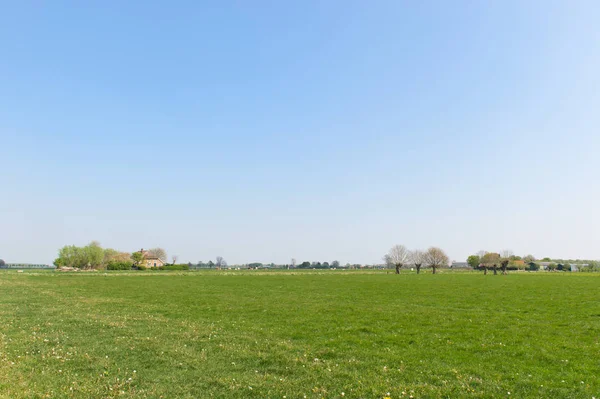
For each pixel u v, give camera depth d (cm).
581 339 2105
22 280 7488
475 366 1599
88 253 16250
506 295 4544
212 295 4691
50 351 1742
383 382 1390
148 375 1441
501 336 2189
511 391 1305
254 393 1276
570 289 5347
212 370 1515
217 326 2517
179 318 2850
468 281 7650
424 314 3048
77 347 1836
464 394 1277
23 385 1286
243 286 6281
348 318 2866
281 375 1471
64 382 1342
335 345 1995
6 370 1437
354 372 1510
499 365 1619
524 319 2788
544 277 9556
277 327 2502
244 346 1923
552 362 1659
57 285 6231
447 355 1788
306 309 3366
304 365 1599
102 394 1240
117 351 1767
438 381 1402
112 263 15500
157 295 4669
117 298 4288
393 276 10438
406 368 1580
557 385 1366
